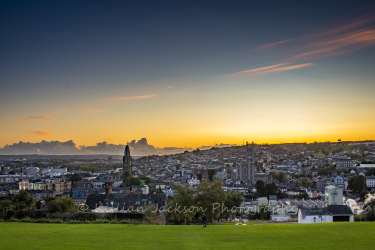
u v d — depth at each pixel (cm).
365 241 5900
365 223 7662
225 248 5494
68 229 6981
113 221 8194
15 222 8075
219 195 12350
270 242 5859
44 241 5928
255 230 6831
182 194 11638
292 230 6806
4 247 5547
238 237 6209
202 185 12344
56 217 8388
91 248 5491
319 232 6588
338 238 6106
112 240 6000
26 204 10919
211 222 12131
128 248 5488
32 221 8200
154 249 5438
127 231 6762
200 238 6141
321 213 11381
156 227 7244
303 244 5728
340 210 11462
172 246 5612
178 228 7119
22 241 5931
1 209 9688
